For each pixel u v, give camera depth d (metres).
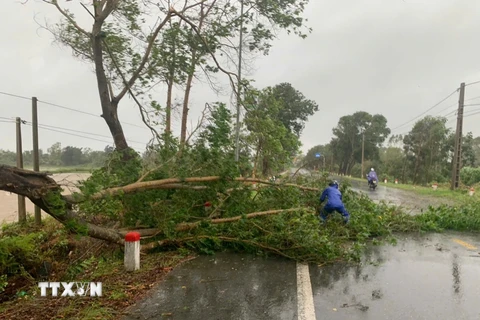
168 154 7.78
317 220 7.46
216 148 7.70
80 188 5.71
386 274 5.64
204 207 7.74
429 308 4.29
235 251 7.15
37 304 4.53
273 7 11.36
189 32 11.31
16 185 5.19
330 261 6.39
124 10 10.90
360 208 9.77
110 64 11.61
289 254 6.61
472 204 10.96
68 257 7.54
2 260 6.11
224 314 4.15
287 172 9.98
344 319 3.99
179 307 4.34
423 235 8.77
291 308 4.30
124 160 8.52
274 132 9.81
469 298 4.60
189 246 7.18
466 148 44.41
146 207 7.17
